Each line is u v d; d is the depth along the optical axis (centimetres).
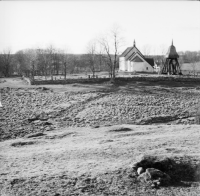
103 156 2045
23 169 1827
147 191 1492
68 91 6303
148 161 1711
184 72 10675
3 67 11469
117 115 4341
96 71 12425
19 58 12312
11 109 4562
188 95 6116
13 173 1752
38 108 4712
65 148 2362
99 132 3159
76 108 4788
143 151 2131
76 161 1955
